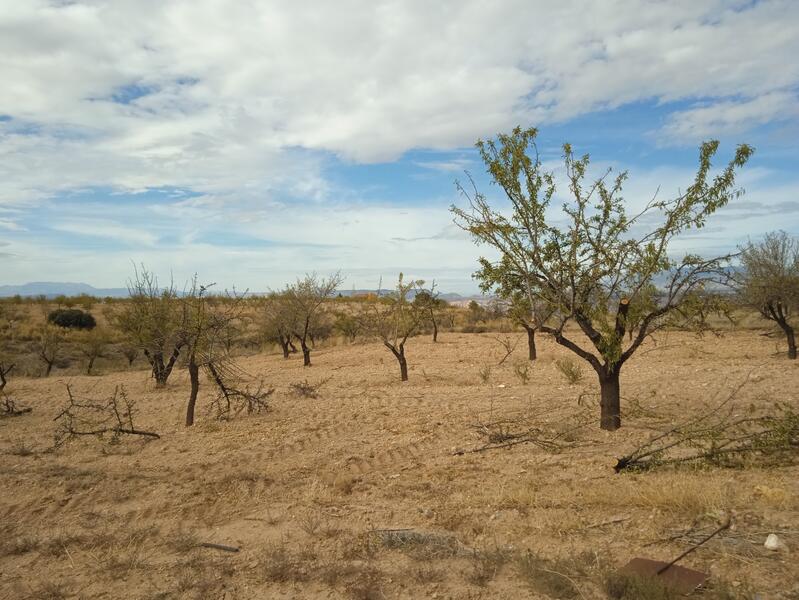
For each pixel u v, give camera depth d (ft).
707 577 12.68
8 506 20.98
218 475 23.44
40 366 81.15
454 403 37.19
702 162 25.41
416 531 16.39
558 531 15.97
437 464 23.85
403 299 54.49
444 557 14.84
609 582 12.44
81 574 15.34
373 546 15.83
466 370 57.72
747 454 21.18
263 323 87.86
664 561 13.67
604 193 26.94
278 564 14.84
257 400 36.60
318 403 40.06
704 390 36.47
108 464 25.99
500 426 28.58
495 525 16.81
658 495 17.20
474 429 29.48
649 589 12.03
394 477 22.29
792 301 52.60
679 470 20.52
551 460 23.35
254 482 22.11
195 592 13.84
